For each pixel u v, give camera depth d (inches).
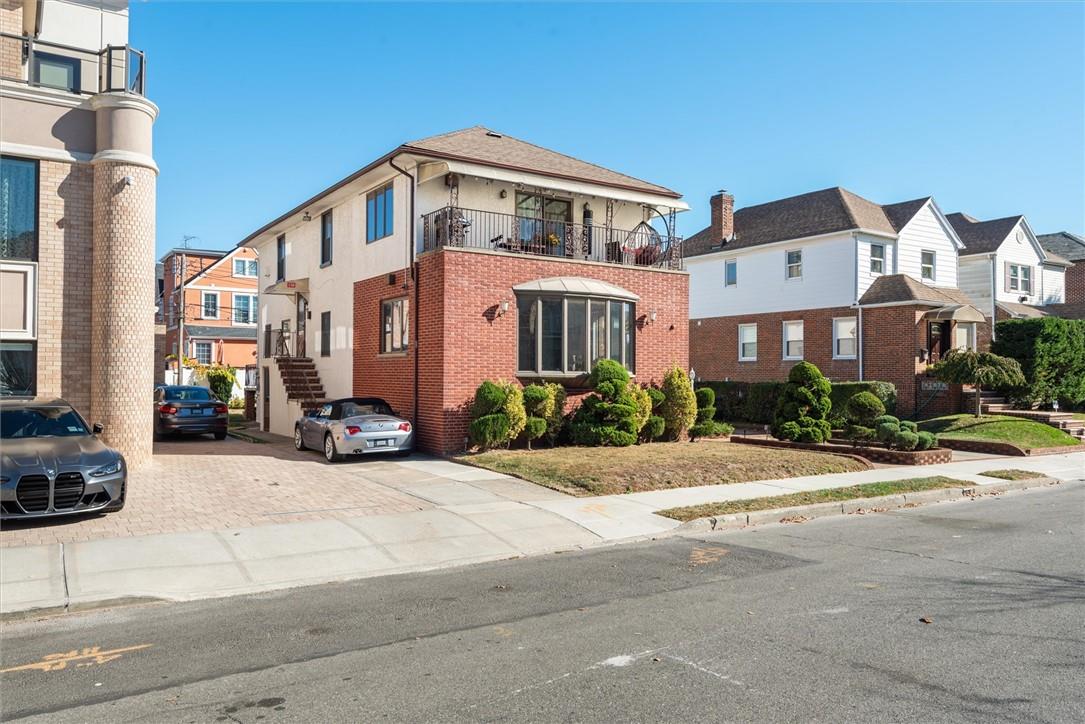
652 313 751.7
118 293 512.7
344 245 829.8
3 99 492.7
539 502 436.5
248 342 1927.9
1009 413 917.8
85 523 358.3
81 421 411.5
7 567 287.0
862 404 714.8
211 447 706.8
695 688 181.5
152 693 181.2
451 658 203.8
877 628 227.3
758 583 284.0
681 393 730.8
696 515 409.7
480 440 609.3
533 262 680.4
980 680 185.9
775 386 992.2
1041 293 1317.7
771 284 1183.6
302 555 321.1
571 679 187.9
